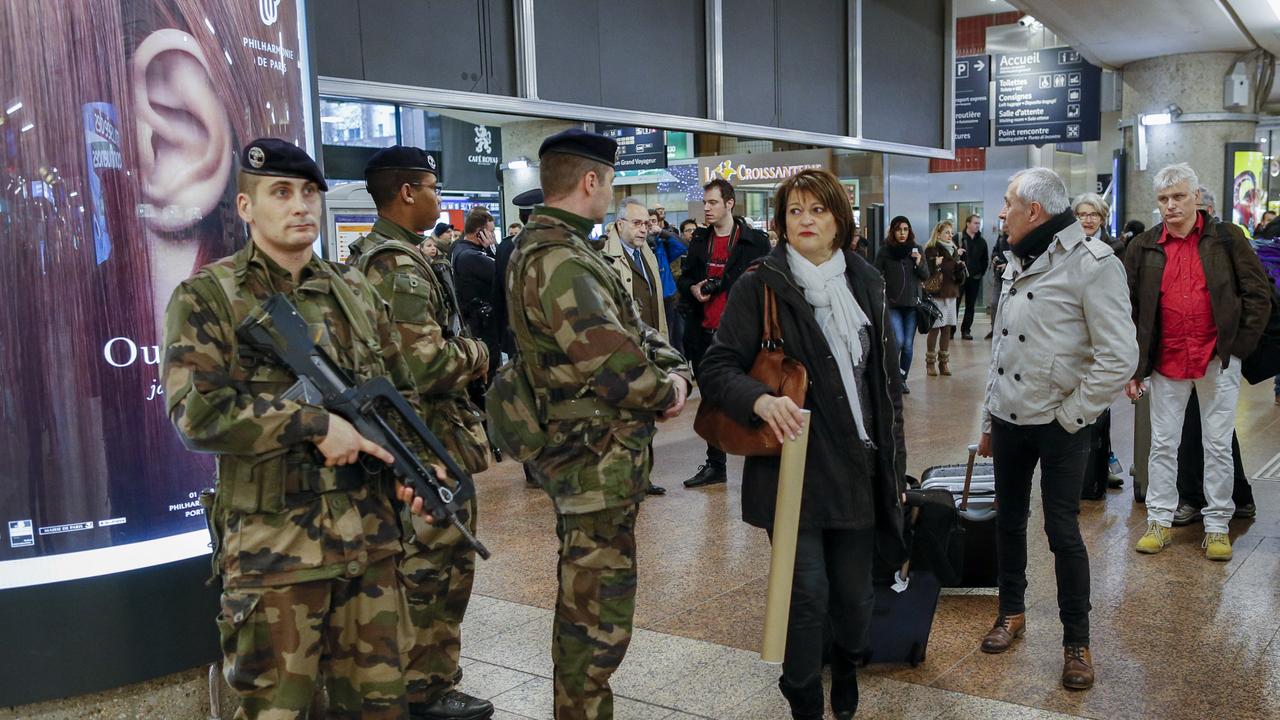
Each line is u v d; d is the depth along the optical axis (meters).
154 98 2.89
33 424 2.73
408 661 3.06
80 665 2.84
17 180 2.68
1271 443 7.29
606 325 2.53
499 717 3.24
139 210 2.87
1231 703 3.21
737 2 6.81
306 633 2.23
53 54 2.71
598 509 2.61
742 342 2.84
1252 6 12.27
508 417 2.74
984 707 3.22
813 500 2.77
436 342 3.04
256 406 2.11
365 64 4.56
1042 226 3.42
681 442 7.89
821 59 7.69
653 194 18.27
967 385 10.63
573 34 5.61
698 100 6.54
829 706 3.24
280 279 2.33
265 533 2.19
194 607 3.03
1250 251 4.62
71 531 2.80
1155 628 3.86
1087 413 3.30
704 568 4.71
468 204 12.38
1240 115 15.50
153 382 2.93
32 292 2.71
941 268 12.66
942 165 22.25
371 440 2.26
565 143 2.66
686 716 3.20
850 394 2.81
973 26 21.31
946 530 3.42
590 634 2.69
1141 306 4.76
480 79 5.14
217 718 3.12
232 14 3.10
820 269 2.87
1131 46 14.83
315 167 2.31
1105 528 5.25
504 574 4.71
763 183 17.17
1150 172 15.97
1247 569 4.53
